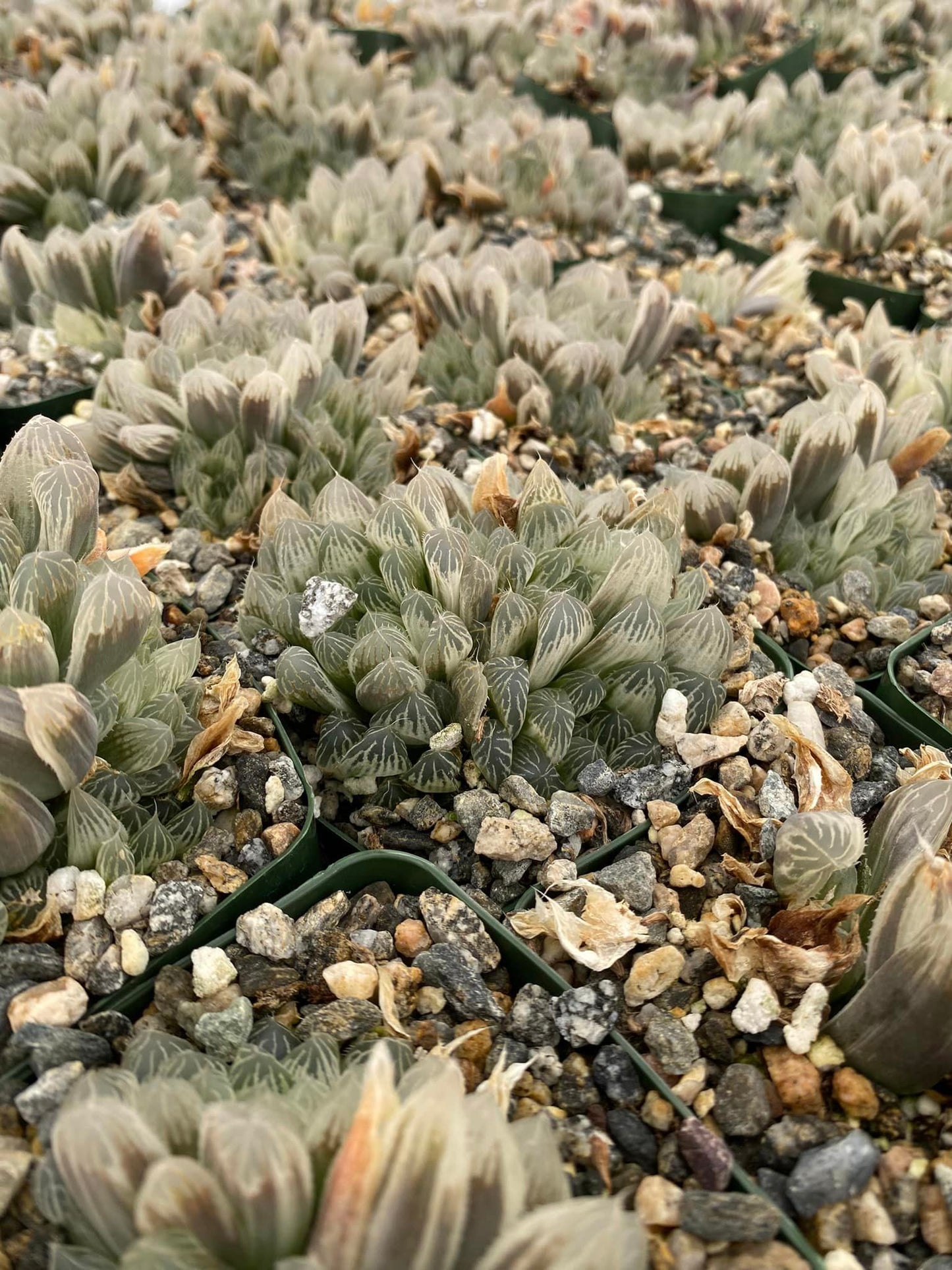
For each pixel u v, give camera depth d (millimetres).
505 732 134
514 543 146
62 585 118
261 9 402
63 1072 102
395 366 217
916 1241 99
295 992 115
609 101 380
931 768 133
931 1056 104
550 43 396
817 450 180
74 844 116
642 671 137
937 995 100
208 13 395
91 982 111
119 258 233
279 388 181
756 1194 96
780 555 186
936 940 98
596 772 135
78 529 125
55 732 107
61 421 207
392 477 195
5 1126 101
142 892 117
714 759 138
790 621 171
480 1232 77
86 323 230
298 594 150
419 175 287
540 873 127
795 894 121
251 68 379
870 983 106
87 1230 87
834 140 355
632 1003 117
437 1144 72
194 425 189
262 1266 82
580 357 210
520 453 208
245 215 318
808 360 220
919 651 164
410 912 125
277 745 140
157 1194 76
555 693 135
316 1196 86
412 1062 105
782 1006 116
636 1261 78
